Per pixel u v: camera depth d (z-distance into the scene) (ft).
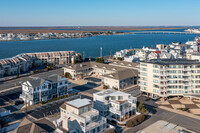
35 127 182.60
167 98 323.78
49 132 184.85
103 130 213.87
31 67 576.61
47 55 627.87
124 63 483.10
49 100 310.65
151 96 335.26
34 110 277.64
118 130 224.94
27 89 305.53
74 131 195.00
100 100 252.42
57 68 567.59
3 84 405.80
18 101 301.02
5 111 262.67
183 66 307.99
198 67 311.06
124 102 252.83
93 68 483.10
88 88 384.06
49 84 318.45
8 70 487.20
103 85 400.88
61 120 202.28
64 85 343.05
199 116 262.06
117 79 369.09
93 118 207.51
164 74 309.01
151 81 323.16
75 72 448.24
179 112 274.36
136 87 392.06
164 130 224.94
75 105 212.84
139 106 269.23
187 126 234.79
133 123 234.17
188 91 315.58
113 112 246.47
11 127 225.15
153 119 253.03
